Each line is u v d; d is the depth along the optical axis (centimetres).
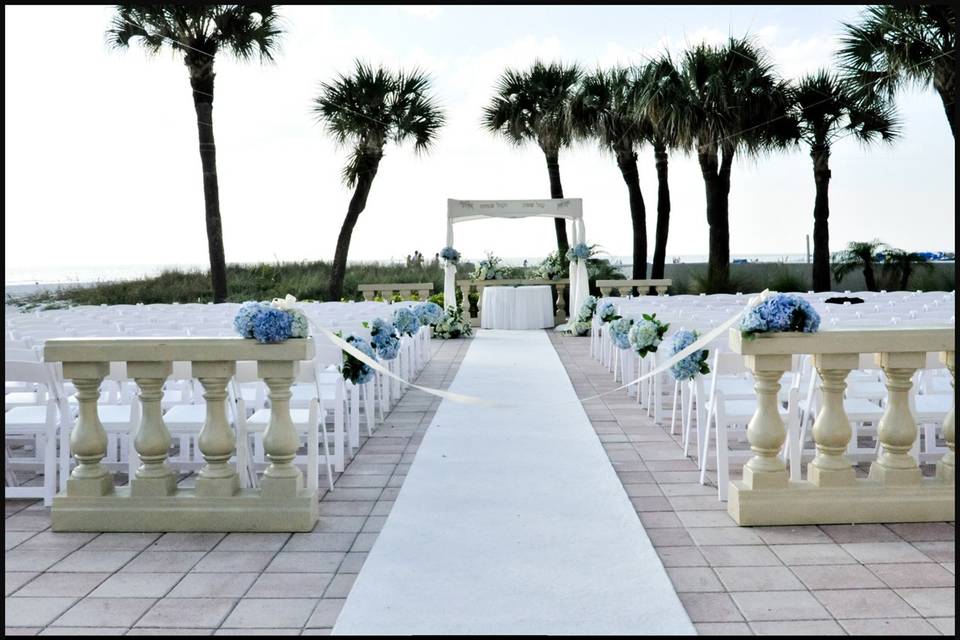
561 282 1723
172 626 306
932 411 488
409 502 456
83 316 943
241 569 363
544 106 1981
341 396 525
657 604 318
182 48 1725
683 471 530
